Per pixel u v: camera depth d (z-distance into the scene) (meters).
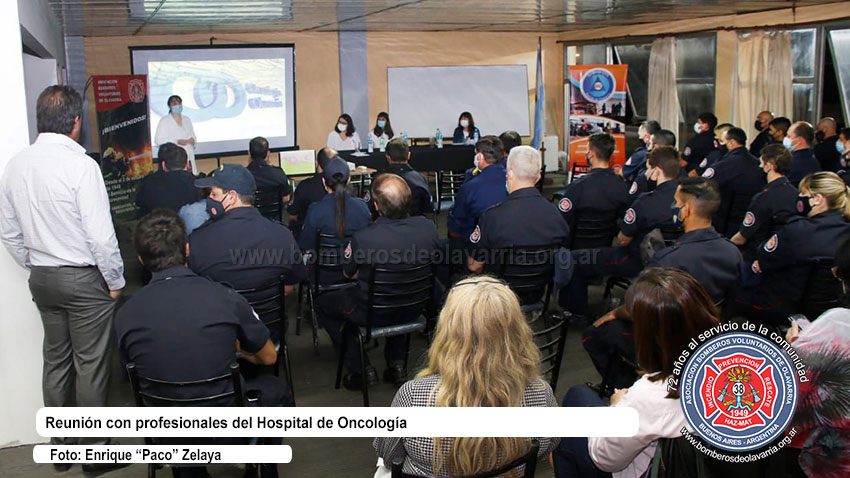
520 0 6.04
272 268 2.96
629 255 4.20
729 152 5.41
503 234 3.46
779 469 1.71
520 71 11.20
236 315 2.27
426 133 10.84
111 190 7.04
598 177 4.41
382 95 10.70
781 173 4.23
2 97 2.90
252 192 2.98
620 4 6.59
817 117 7.65
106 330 2.93
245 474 2.83
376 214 4.84
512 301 1.64
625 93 9.25
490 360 1.58
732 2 6.64
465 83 10.92
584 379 3.80
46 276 2.78
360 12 6.91
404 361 3.73
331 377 3.88
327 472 2.90
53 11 5.86
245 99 9.61
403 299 3.33
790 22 7.63
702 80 9.01
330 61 10.35
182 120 8.34
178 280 2.21
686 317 1.71
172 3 5.52
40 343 3.09
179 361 2.16
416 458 1.66
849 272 1.90
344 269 3.37
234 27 8.58
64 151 2.72
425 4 6.16
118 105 7.08
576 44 11.19
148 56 8.86
